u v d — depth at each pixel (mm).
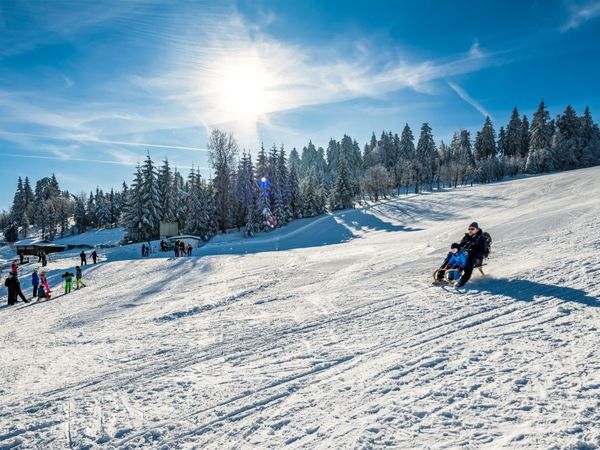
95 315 10695
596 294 6094
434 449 2744
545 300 6172
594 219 13398
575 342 4379
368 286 9492
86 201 98438
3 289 19484
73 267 26750
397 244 20281
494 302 6445
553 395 3293
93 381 4961
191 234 46375
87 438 3428
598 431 2734
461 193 56875
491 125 99250
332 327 6254
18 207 99250
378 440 2945
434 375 3947
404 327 5727
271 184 51781
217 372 4789
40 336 8641
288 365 4734
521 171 82625
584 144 80562
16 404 4410
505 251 11195
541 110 77125
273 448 2994
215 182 51656
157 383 4625
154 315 9453
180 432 3377
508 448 2660
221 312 8711
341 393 3805
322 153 142750
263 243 39219
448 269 8430
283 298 9477
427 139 99875
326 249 23953
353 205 65625
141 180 48969
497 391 3467
